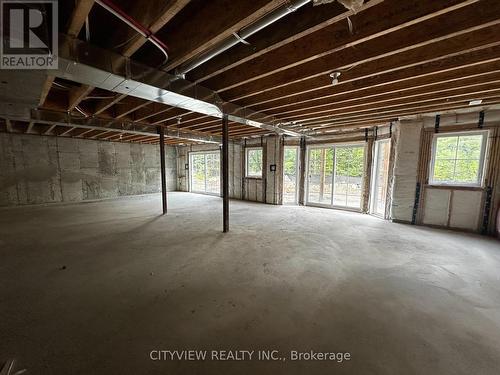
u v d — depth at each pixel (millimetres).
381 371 1371
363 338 1639
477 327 1746
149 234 4047
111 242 3617
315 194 7066
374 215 5637
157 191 9727
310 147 6809
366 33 1690
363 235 4039
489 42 1786
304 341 1611
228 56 2152
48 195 6926
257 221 5027
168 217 5367
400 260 2980
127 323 1775
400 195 4883
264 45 1854
